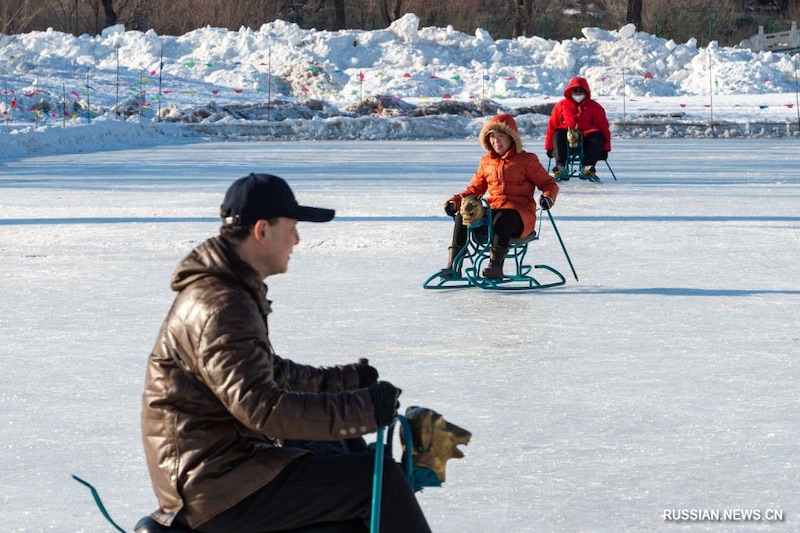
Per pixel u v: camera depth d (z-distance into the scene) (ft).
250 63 351.46
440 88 333.42
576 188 131.23
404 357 49.34
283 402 21.25
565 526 29.71
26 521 30.35
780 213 103.60
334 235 90.43
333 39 369.50
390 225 96.12
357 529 22.74
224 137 241.14
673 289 66.74
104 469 34.63
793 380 44.88
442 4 476.95
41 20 451.94
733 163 167.63
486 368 47.21
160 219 100.94
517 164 66.39
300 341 52.85
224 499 21.86
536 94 334.24
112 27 374.02
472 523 29.96
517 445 36.68
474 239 67.15
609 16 469.57
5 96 254.88
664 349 50.85
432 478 23.56
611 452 35.86
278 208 22.54
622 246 84.38
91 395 43.24
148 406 22.20
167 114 256.73
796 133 239.71
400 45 368.48
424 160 175.22
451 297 64.75
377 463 21.81
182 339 21.75
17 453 36.17
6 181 141.69
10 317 59.00
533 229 67.26
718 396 42.52
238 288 21.90
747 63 356.38
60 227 96.22
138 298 64.08
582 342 52.47
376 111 267.18
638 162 170.91
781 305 61.52
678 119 251.80
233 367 21.25
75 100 270.46
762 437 37.27
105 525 30.04
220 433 21.98
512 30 469.57
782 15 493.77
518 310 60.64
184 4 454.40
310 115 263.29
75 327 56.34
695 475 33.60
